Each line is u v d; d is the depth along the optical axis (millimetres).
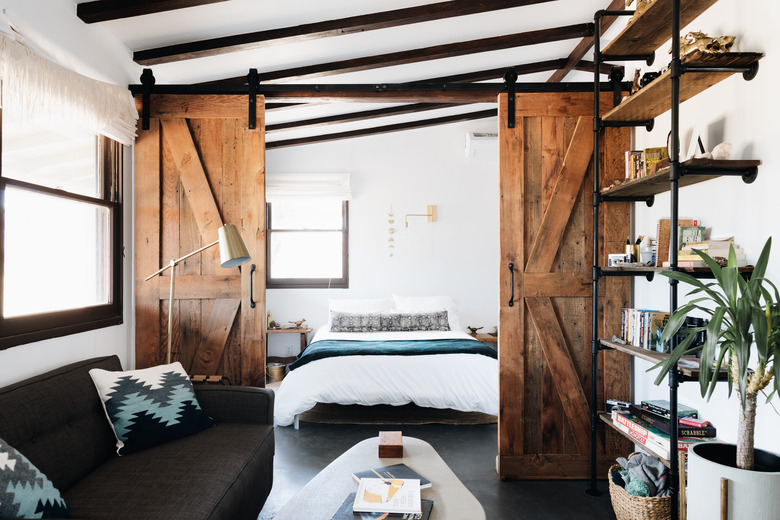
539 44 3756
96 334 2508
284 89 2924
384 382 3703
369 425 3750
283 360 5684
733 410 2020
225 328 2869
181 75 3391
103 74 2621
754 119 1904
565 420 2895
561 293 2887
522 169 2883
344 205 5875
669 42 2473
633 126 2752
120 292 2756
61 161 2320
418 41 3373
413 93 2980
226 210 2887
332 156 5852
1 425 1570
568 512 2449
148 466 1877
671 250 1880
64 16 2283
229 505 1707
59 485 1690
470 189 5891
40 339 2064
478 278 5887
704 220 2227
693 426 2104
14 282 2029
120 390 2109
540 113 2902
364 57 3523
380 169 5871
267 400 2439
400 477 1755
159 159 2869
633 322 2473
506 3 2877
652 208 2707
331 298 5828
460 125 5879
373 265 5848
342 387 3668
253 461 2033
